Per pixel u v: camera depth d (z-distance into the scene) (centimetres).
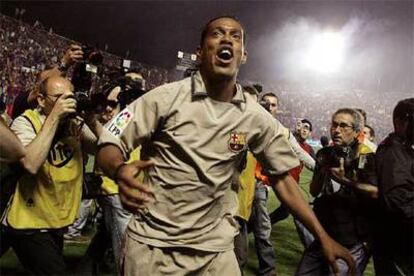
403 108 303
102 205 356
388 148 303
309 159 459
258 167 452
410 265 307
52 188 284
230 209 224
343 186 339
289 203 225
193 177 207
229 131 210
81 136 304
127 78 340
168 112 207
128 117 207
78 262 408
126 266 218
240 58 212
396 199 295
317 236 218
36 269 283
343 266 321
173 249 211
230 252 221
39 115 295
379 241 321
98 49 316
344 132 330
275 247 608
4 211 279
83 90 294
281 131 226
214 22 211
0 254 289
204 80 210
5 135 181
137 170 184
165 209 211
